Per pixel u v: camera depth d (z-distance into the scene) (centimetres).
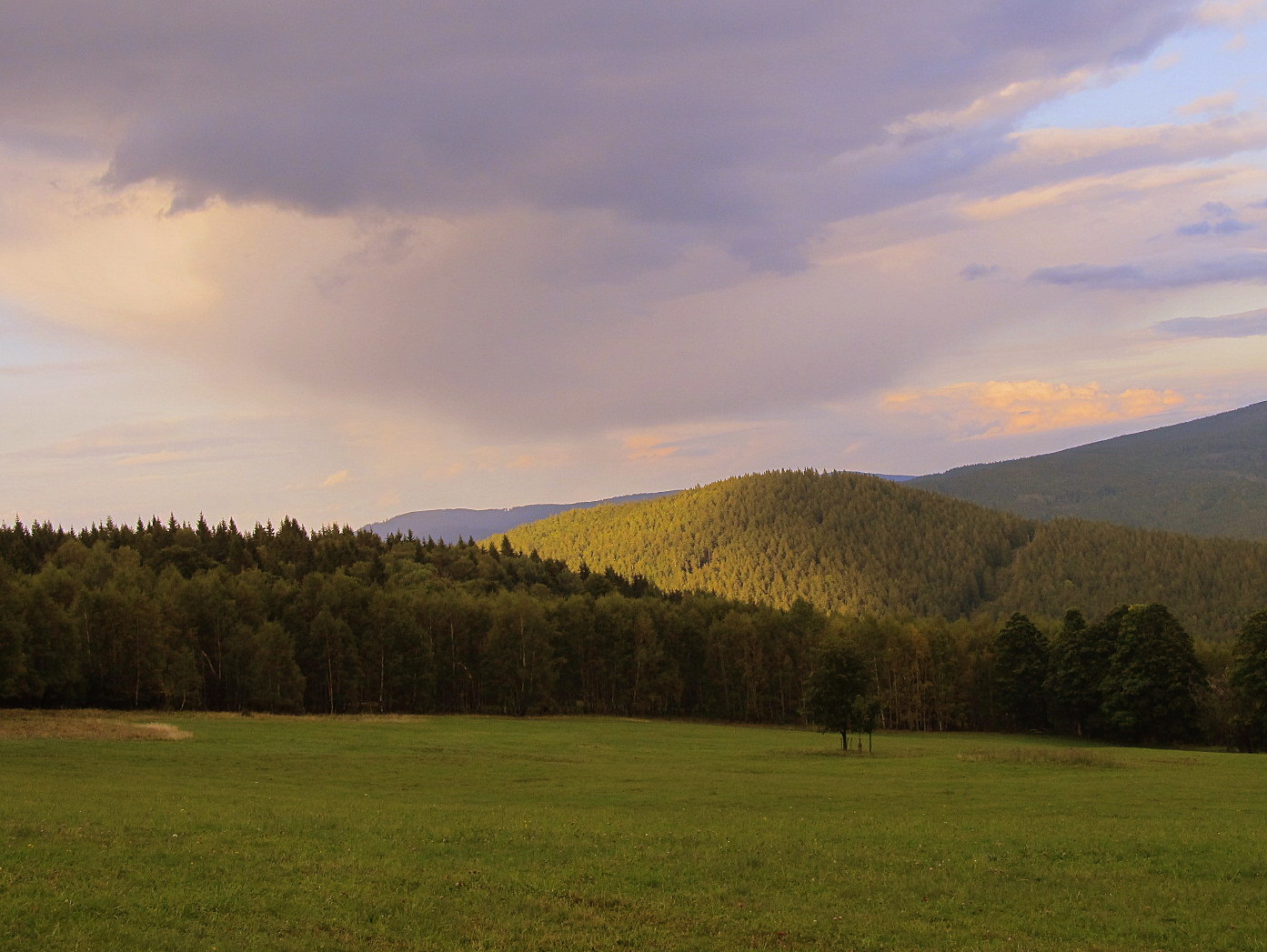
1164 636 10269
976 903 2442
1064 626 11769
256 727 7762
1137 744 10581
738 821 3575
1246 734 9406
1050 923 2292
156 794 3772
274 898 2145
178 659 10175
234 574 16675
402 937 1981
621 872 2603
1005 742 10169
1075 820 3672
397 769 5319
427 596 13875
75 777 4409
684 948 2019
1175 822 3619
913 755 7294
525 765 5788
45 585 11106
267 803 3641
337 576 12781
